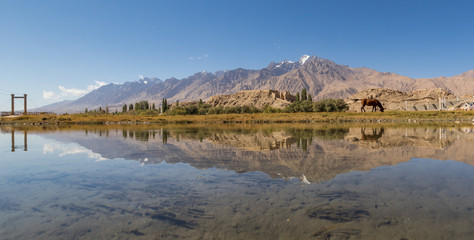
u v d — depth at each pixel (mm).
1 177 5883
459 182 5125
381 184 5020
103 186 5117
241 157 8117
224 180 5406
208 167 6680
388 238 2953
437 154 8516
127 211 3871
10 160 8141
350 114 61969
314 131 20797
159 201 4250
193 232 3189
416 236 3002
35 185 5254
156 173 6105
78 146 11547
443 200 4133
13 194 4707
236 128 27391
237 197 4371
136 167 6809
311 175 5746
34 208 4039
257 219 3500
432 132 18375
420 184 5008
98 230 3297
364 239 2943
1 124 45031
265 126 32188
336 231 3141
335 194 4453
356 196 4344
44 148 11070
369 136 15461
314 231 3146
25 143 13289
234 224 3377
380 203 4031
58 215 3771
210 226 3334
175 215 3691
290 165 6832
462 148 9883
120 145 11656
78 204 4180
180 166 6844
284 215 3619
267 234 3090
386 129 22594
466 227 3211
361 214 3627
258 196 4402
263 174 5871
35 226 3432
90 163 7453
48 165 7230
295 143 11883
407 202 4059
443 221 3389
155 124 42875
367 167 6543
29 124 45062
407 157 7941
